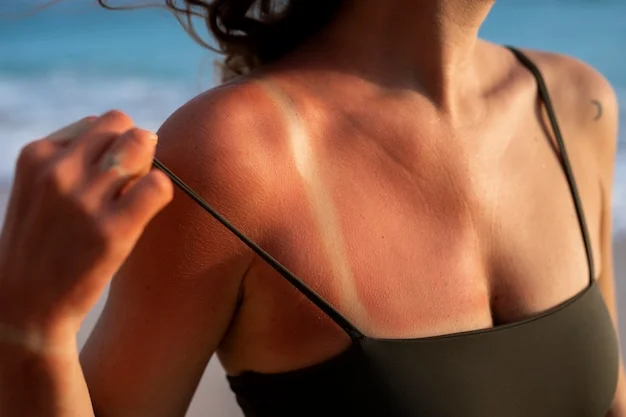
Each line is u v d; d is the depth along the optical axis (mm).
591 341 1124
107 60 8367
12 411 722
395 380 939
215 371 3125
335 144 1004
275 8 1198
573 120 1297
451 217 1060
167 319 899
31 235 693
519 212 1138
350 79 1065
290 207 930
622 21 9094
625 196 4828
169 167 876
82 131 720
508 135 1186
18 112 7086
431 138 1079
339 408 945
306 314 934
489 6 1099
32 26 8758
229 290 921
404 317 972
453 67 1117
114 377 915
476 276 1055
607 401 1157
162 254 877
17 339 704
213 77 1647
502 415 1006
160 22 8914
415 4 1078
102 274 691
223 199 876
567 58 1370
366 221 986
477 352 996
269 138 931
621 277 3998
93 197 681
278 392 990
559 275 1137
